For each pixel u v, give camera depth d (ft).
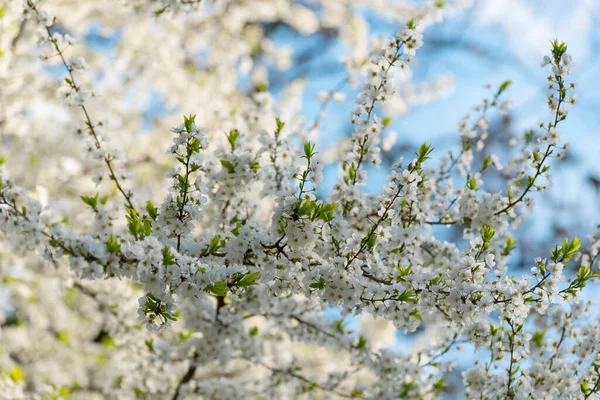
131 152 28.09
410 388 16.35
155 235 11.63
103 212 10.83
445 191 15.46
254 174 12.85
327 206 10.80
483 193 14.33
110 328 18.25
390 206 11.58
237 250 11.39
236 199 13.67
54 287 23.53
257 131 17.78
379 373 16.53
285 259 11.50
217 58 29.78
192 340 16.81
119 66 27.73
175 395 17.37
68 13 25.48
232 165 12.68
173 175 11.37
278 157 14.07
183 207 11.37
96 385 24.27
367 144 13.12
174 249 10.91
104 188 23.95
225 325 16.55
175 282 10.56
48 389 17.84
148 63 27.84
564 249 11.82
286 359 18.62
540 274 11.66
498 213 14.19
